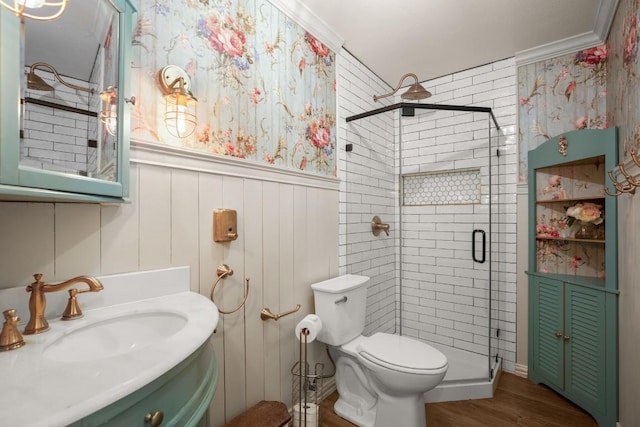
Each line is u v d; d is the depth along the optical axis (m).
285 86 1.71
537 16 1.86
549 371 1.99
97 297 0.97
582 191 2.04
